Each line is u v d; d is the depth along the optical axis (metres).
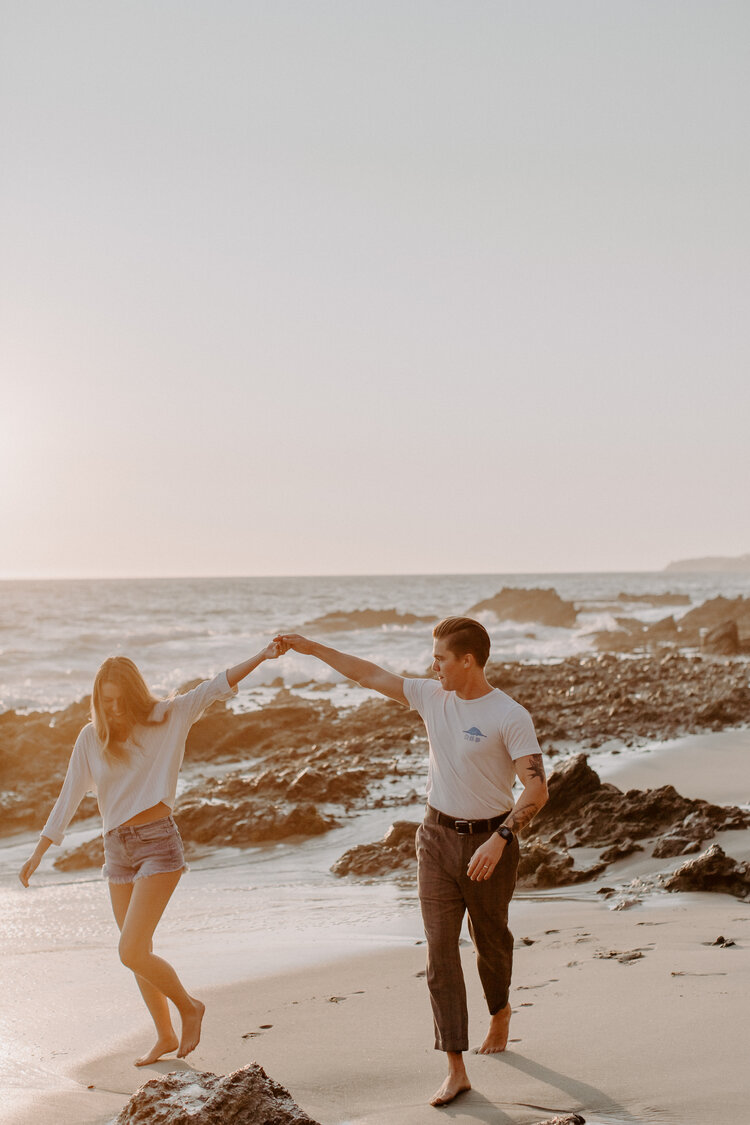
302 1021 5.28
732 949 5.95
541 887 8.80
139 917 4.62
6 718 19.70
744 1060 4.05
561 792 10.59
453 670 4.34
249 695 28.02
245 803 12.18
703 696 22.52
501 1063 4.33
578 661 33.75
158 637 47.34
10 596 104.38
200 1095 3.36
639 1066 4.12
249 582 197.38
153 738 4.76
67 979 6.44
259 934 7.65
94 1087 4.46
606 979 5.45
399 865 9.96
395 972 6.25
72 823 13.12
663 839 9.21
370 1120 3.86
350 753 17.33
